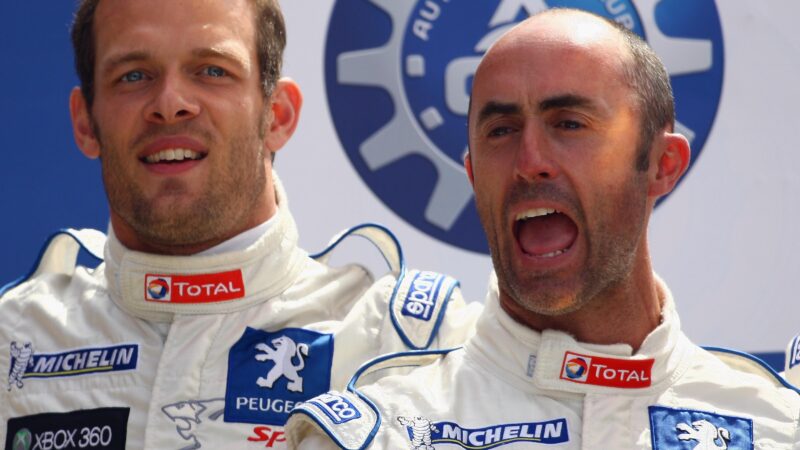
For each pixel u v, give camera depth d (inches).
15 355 402.6
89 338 399.2
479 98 358.6
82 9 404.8
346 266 424.8
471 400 353.7
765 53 481.1
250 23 396.5
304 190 481.4
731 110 480.1
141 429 382.6
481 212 360.5
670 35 480.7
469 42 480.1
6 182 495.2
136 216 387.5
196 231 390.0
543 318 358.3
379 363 366.3
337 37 481.4
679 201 477.7
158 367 387.5
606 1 480.1
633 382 353.7
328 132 481.4
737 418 354.3
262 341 395.2
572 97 348.2
